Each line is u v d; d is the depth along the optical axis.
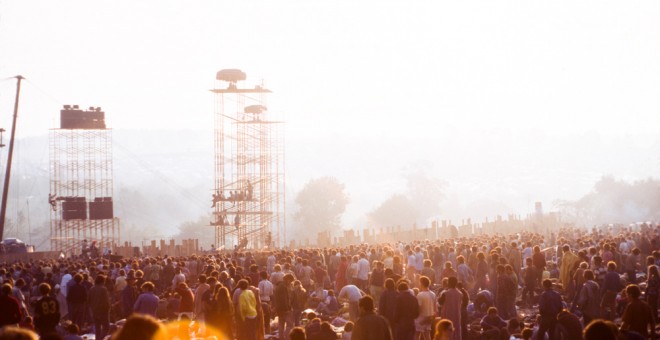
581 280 26.92
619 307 27.41
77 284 29.42
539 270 37.22
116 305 33.72
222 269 33.72
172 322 26.80
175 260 47.19
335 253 45.41
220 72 96.69
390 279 21.39
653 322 17.83
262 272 29.23
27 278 37.12
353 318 28.67
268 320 28.78
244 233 93.38
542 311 22.45
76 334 21.59
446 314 23.14
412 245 54.47
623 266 39.97
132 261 44.56
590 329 9.34
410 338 21.08
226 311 23.70
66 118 93.06
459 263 32.78
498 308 29.78
